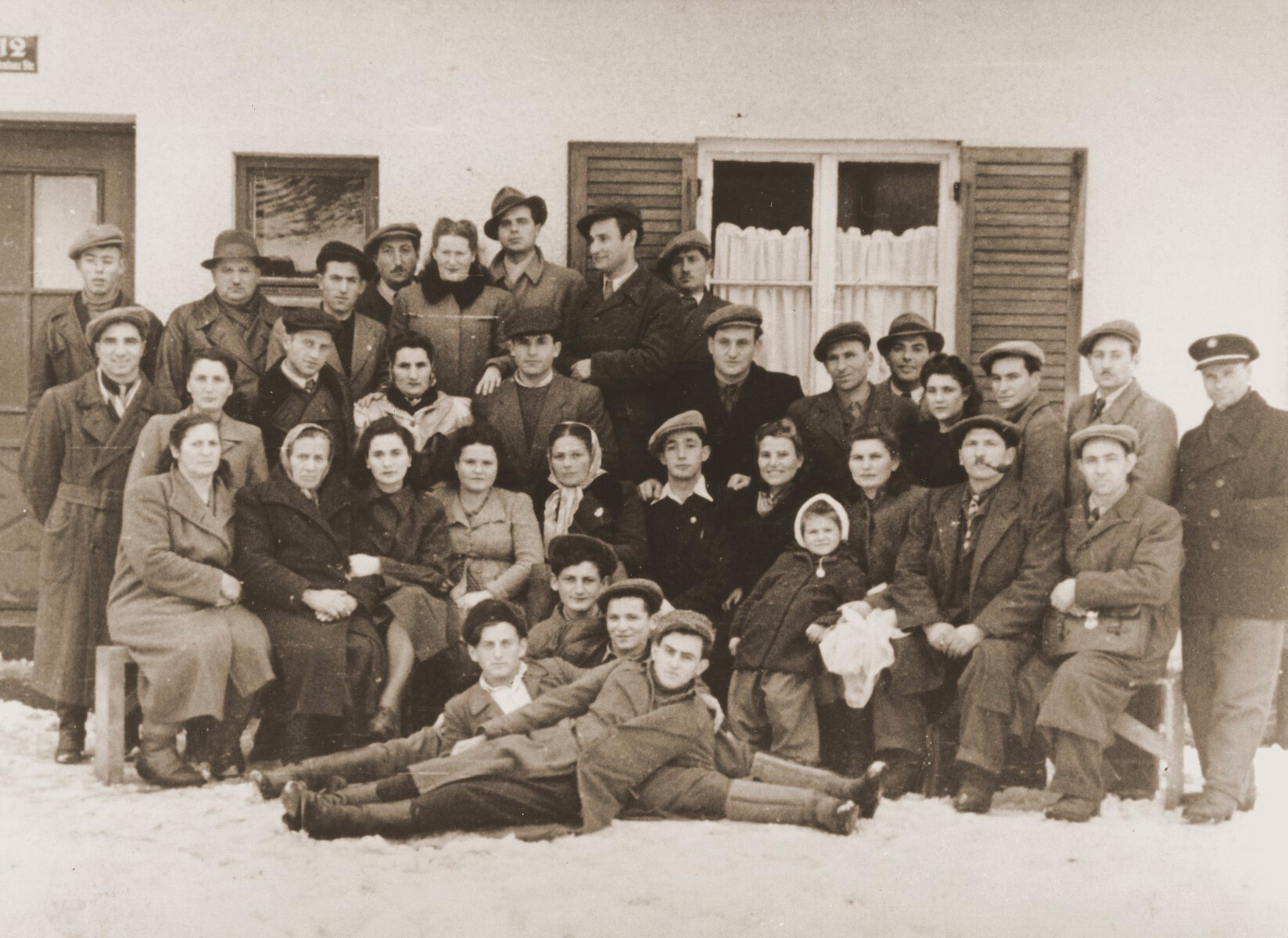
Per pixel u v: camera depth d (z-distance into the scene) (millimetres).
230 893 3713
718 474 5484
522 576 5148
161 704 4773
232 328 5547
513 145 6117
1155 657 4719
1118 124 6113
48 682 5223
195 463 4961
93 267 5523
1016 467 5074
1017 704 4715
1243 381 4875
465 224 5648
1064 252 6133
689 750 4480
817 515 5027
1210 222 6117
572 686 4551
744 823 4453
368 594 4969
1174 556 4664
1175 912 3711
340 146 6105
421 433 5359
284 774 4434
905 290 6195
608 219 5660
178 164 6098
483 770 4320
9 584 6160
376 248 5789
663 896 3730
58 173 6207
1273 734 5797
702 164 6164
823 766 4961
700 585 5207
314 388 5379
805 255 6195
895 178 6199
